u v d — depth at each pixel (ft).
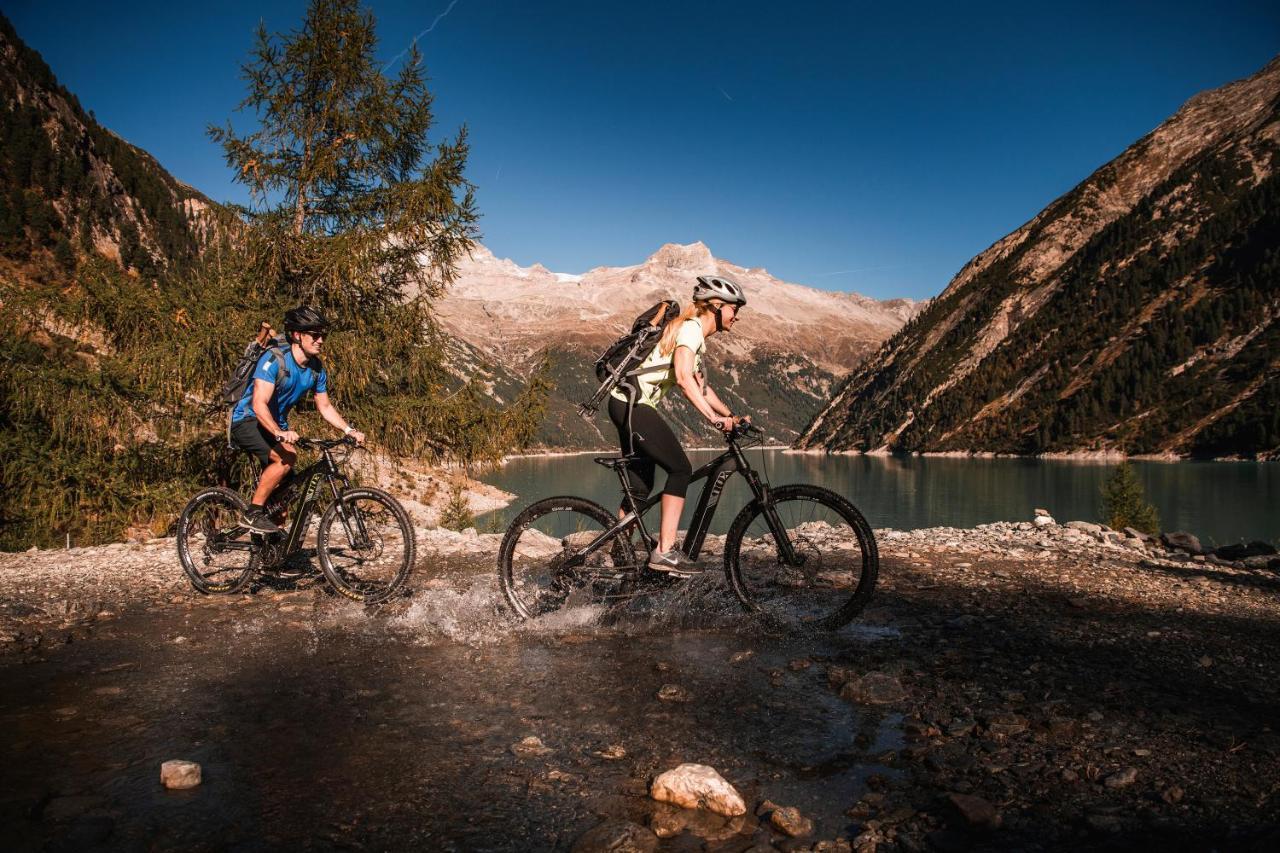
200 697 11.37
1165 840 6.93
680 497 15.44
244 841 7.13
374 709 10.82
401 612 16.89
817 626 15.15
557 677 12.23
